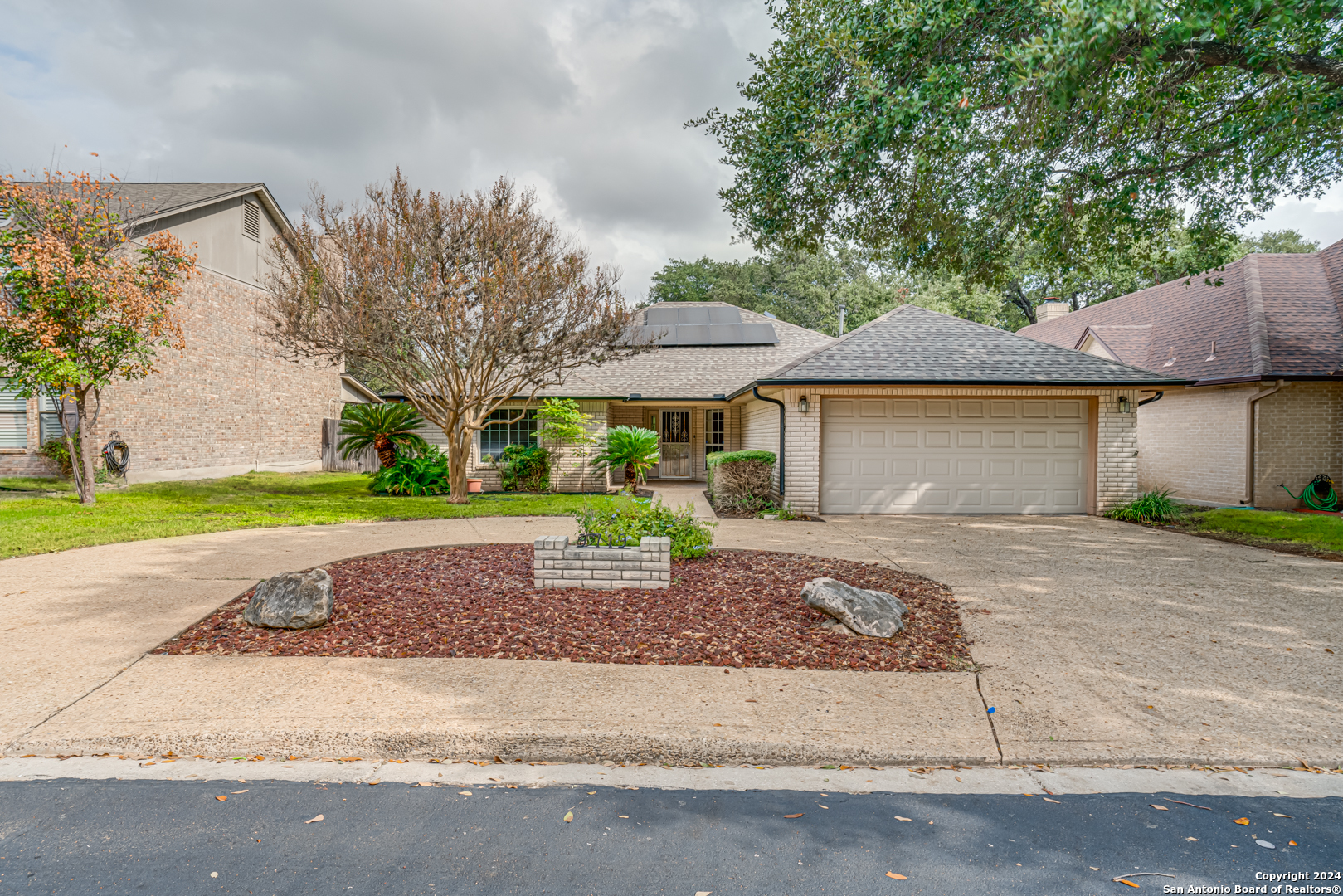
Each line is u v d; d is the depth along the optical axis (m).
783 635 5.14
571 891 2.36
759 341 21.33
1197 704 3.98
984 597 6.32
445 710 3.79
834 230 11.59
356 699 3.94
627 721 3.67
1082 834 2.78
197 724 3.58
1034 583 6.84
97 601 5.91
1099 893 2.39
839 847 2.67
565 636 5.07
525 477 17.23
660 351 20.94
